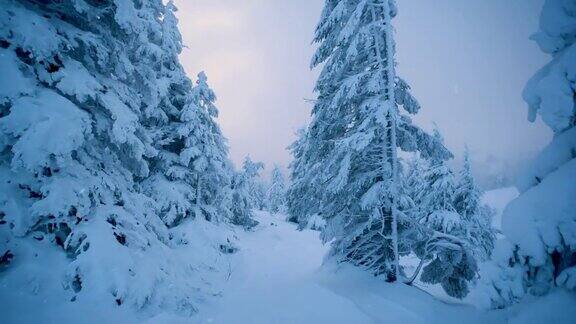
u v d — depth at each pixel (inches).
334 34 475.2
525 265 213.5
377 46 431.8
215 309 375.6
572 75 193.6
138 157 355.9
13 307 231.1
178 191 589.9
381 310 341.7
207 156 652.7
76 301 255.0
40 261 265.9
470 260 383.9
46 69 292.7
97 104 337.4
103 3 358.3
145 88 445.1
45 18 293.4
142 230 363.9
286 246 964.6
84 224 296.2
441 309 337.1
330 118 491.5
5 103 277.1
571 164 195.0
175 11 689.6
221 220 742.5
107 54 335.9
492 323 245.4
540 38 218.7
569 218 180.9
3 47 273.3
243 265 657.6
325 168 451.2
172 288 337.4
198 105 665.6
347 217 472.1
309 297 406.6
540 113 209.5
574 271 175.6
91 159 341.4
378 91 427.5
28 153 240.8
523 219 199.8
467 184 770.8
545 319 176.4
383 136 429.7
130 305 279.0
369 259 470.6
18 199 274.4
